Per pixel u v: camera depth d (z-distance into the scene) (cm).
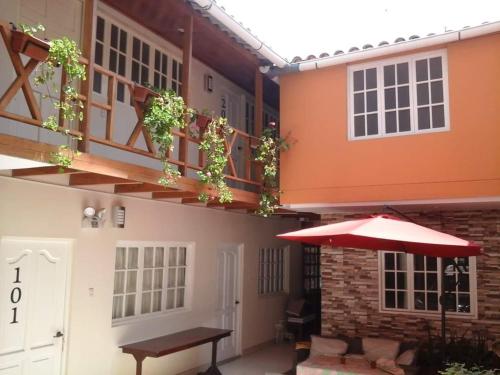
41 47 473
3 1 614
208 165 707
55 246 643
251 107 1184
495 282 801
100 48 763
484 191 693
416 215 864
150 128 608
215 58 962
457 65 729
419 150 742
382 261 888
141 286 787
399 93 771
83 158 523
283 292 1232
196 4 693
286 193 835
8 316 580
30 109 474
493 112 699
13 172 564
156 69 882
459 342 782
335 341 799
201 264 914
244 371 902
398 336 859
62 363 641
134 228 759
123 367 730
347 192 786
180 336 798
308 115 834
